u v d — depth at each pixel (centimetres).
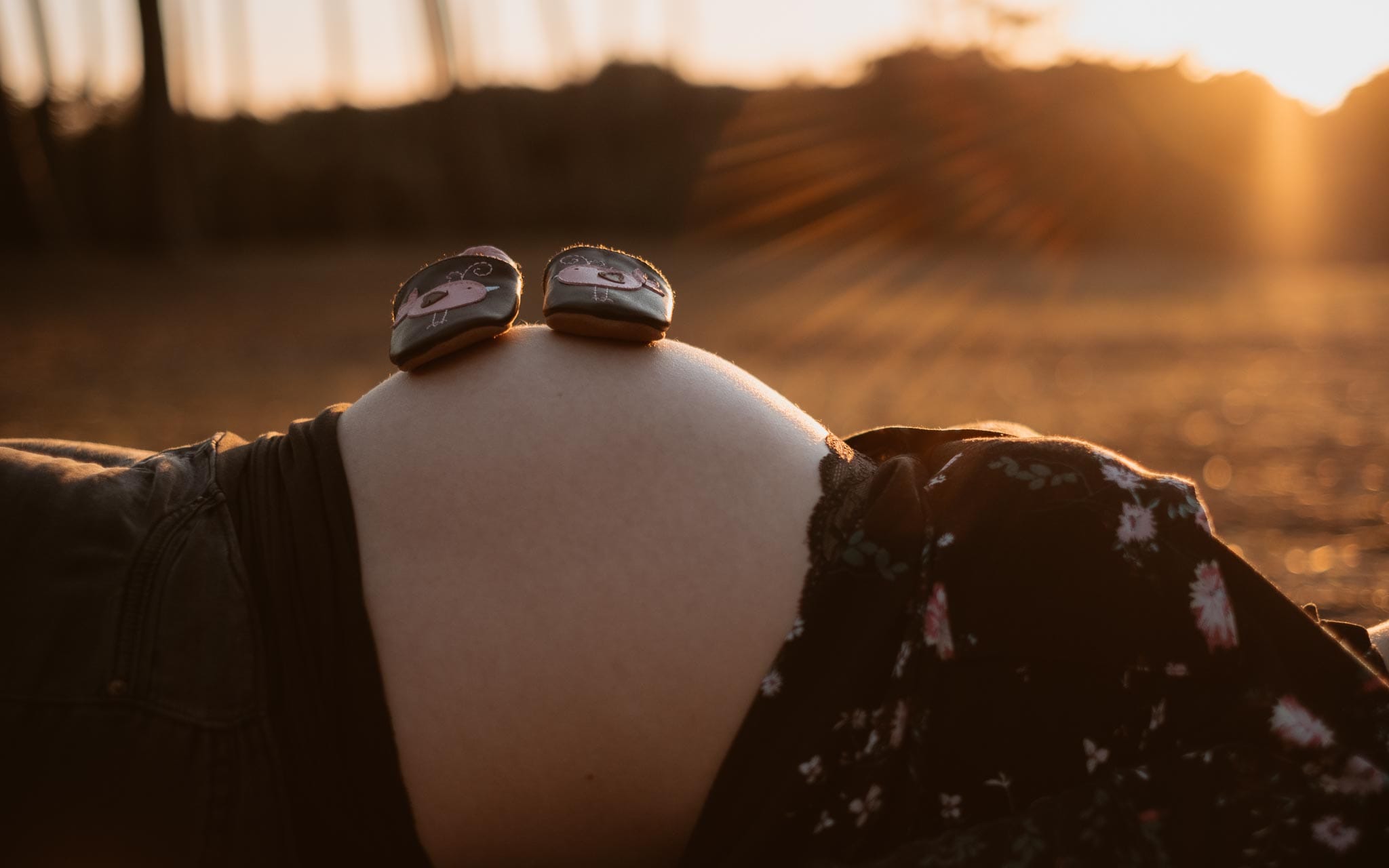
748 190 2800
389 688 109
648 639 110
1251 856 104
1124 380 815
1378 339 1086
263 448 125
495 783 109
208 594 110
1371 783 107
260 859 108
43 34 2119
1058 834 103
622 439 116
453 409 120
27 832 104
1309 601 306
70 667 105
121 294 1480
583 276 127
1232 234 2736
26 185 1952
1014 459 114
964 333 1138
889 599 110
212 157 2661
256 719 109
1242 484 480
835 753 108
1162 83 2825
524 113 3017
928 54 2816
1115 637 108
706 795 110
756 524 115
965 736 108
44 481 112
